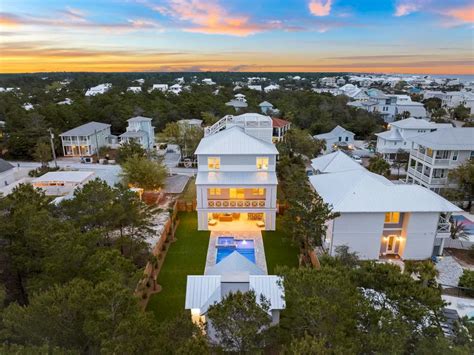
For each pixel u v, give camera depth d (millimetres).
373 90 134875
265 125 45781
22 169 60531
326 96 118562
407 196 30000
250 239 34875
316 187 34844
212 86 172750
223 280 20297
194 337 12414
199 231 36781
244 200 36625
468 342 13094
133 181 45781
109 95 106062
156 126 91312
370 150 70938
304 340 11555
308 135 66000
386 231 30703
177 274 28688
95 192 26469
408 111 103375
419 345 13023
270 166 36812
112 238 29953
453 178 40344
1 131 76188
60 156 73375
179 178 56656
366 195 30016
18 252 20516
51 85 179000
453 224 34688
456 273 28594
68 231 20938
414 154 47531
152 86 187375
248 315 12961
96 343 12742
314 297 13102
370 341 12320
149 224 29438
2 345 11352
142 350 11883
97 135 75562
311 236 27938
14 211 21938
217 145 36906
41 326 12711
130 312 13578
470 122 90125
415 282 15641
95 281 17609
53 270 17906
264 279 20594
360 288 15930
